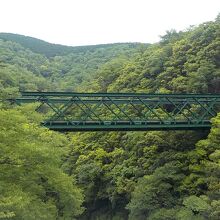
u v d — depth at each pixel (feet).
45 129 80.07
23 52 586.86
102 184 159.84
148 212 122.31
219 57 172.55
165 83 183.73
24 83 334.44
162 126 125.18
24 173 68.28
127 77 215.72
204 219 97.25
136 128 122.93
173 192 120.67
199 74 164.25
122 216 145.38
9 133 63.87
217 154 105.60
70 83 429.38
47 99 112.68
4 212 52.37
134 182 139.13
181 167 124.98
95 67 495.82
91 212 162.30
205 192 111.34
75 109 200.23
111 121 120.26
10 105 87.04
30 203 63.57
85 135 189.67
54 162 73.36
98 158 165.58
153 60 202.49
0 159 62.80
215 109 150.41
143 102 124.98
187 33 239.71
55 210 73.46
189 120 129.39
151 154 140.56
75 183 155.84
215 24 190.08
